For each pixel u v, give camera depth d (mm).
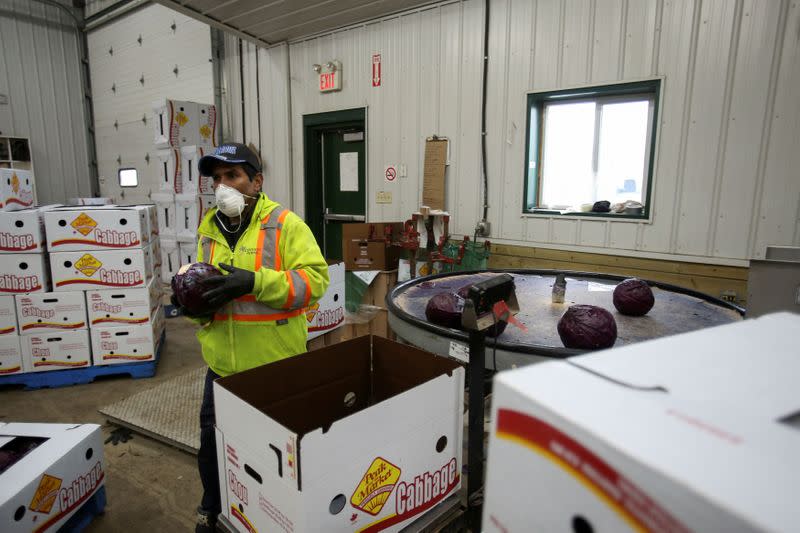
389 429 1008
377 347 1476
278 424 894
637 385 457
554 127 3654
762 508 295
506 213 3789
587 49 3262
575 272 2818
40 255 3004
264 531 992
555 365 516
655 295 2354
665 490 332
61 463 1676
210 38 5789
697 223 3004
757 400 431
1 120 6914
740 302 2916
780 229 2752
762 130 2736
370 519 1005
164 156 5309
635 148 3348
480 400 1322
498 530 508
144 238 3279
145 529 1865
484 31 3715
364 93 4566
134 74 7008
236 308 1469
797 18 2568
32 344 3059
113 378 3303
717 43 2811
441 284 2602
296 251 1494
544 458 438
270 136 5520
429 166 4125
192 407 2701
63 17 7473
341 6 4160
